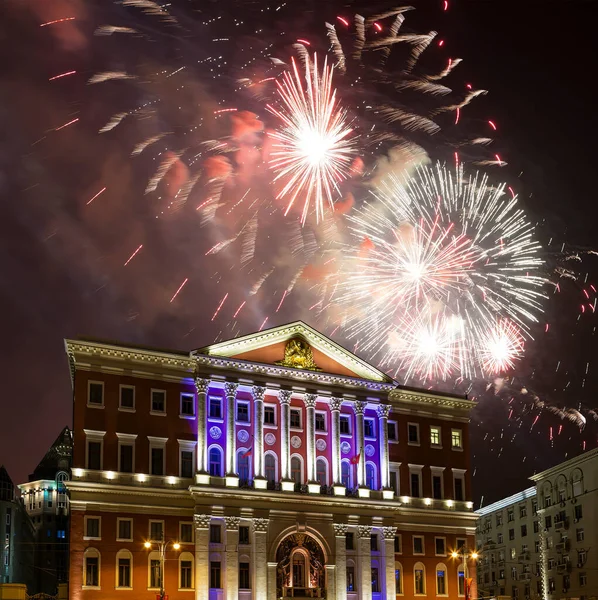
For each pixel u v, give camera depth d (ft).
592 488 376.68
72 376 309.83
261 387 303.89
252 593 284.20
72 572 262.67
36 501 572.10
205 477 286.66
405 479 329.11
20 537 505.66
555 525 402.31
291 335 315.78
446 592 324.60
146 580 272.10
